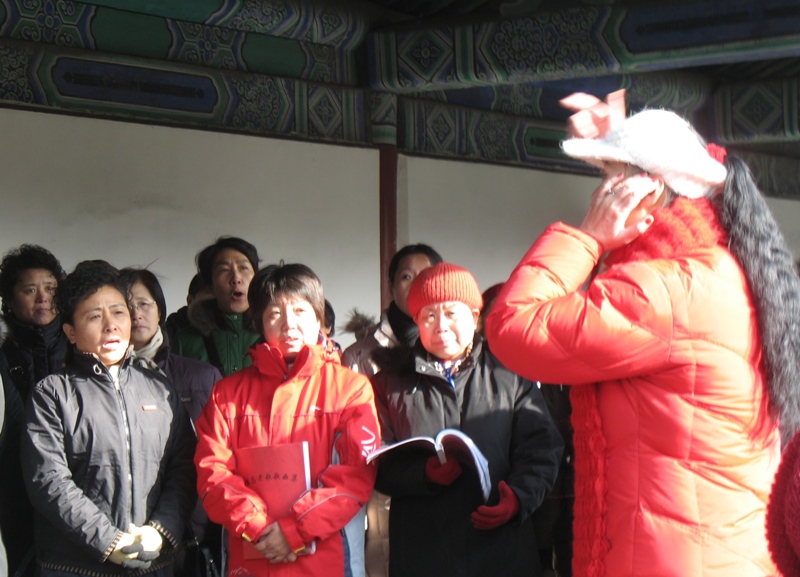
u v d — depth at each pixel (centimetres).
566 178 843
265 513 275
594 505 201
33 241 543
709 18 544
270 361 295
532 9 599
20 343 384
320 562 275
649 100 793
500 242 784
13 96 535
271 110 639
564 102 217
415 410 298
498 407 299
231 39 618
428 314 301
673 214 202
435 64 625
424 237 726
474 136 766
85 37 558
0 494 319
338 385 292
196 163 607
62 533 291
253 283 306
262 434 289
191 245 604
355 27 644
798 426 196
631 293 193
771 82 811
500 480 293
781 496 164
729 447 191
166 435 311
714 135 838
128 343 311
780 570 165
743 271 199
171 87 594
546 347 197
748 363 195
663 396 194
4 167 532
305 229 658
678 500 191
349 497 275
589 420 204
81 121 559
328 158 668
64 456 295
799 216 1063
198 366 386
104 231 570
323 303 309
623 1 572
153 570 298
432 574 285
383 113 692
